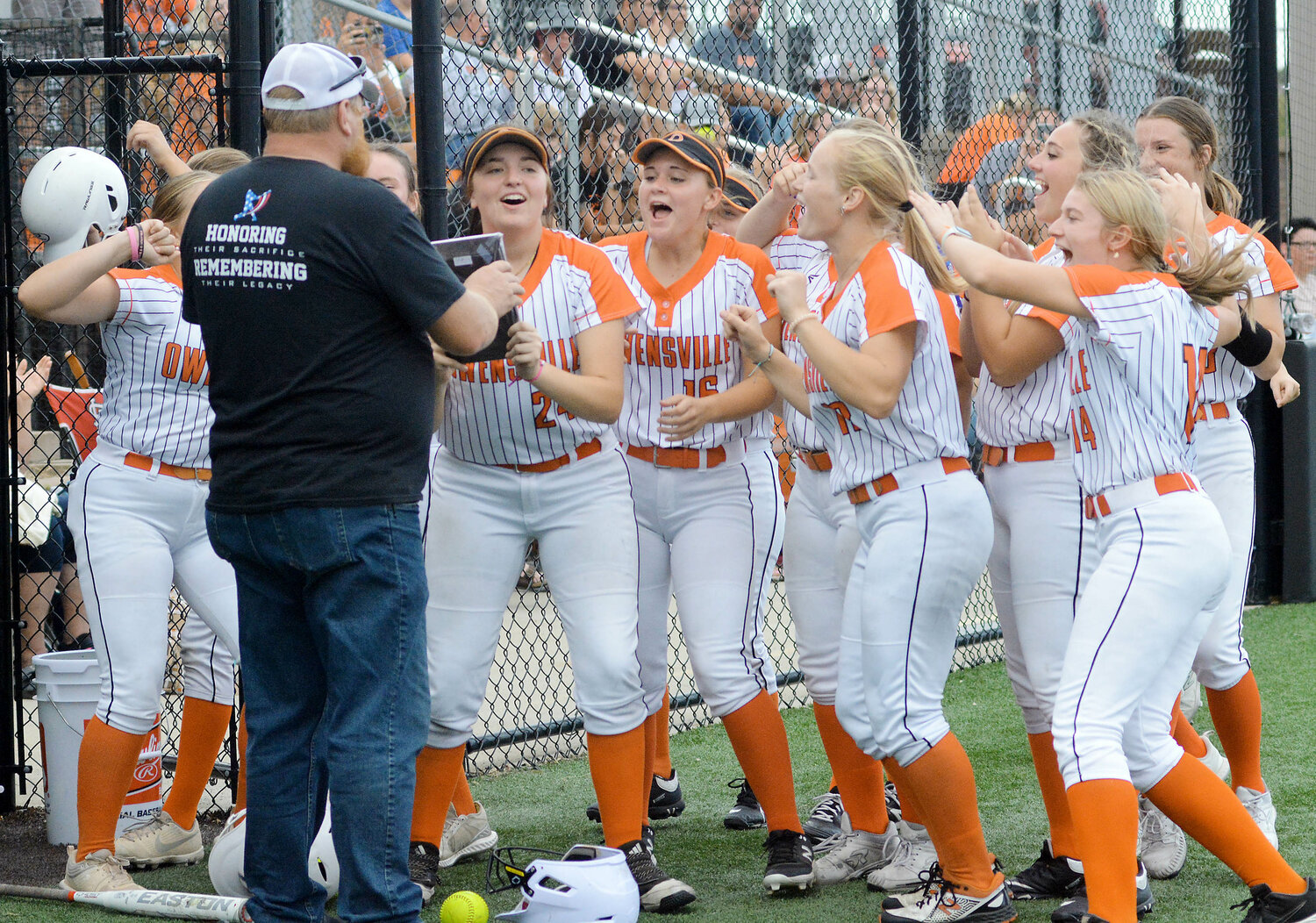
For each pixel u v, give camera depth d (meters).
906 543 11.41
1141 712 11.01
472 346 10.40
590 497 12.82
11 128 17.56
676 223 13.38
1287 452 26.83
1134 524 10.73
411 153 21.77
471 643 12.91
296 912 10.63
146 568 12.88
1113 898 10.26
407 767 10.19
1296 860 13.32
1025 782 16.44
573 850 12.33
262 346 9.88
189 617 13.98
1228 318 12.91
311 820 10.74
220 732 14.06
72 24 22.53
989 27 26.88
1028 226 24.20
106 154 17.89
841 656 12.14
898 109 23.39
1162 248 11.12
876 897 12.96
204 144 16.97
